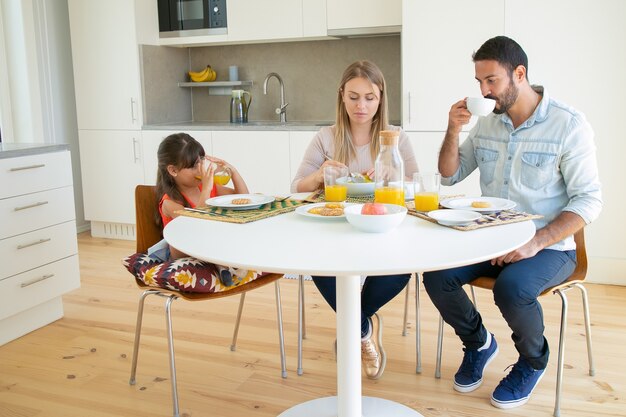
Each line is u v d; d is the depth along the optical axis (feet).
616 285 11.12
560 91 10.91
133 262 6.90
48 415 7.03
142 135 14.37
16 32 14.32
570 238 6.98
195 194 7.92
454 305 7.04
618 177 10.82
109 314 10.13
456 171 7.76
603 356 8.18
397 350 8.53
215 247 5.09
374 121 8.09
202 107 16.15
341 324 5.92
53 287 9.57
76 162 15.81
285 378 7.83
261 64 15.39
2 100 14.39
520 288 6.39
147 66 14.40
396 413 6.77
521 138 7.08
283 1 13.28
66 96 15.44
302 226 5.78
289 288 11.21
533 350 6.75
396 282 7.29
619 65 10.52
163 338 9.12
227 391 7.52
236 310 10.19
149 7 14.40
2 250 8.72
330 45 14.69
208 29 14.15
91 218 15.26
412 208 6.40
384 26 12.49
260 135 13.37
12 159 8.77
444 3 11.32
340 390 6.07
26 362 8.38
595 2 10.49
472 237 5.27
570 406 6.98
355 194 7.10
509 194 7.21
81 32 14.49
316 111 15.12
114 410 7.13
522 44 10.98
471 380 7.36
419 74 11.67
